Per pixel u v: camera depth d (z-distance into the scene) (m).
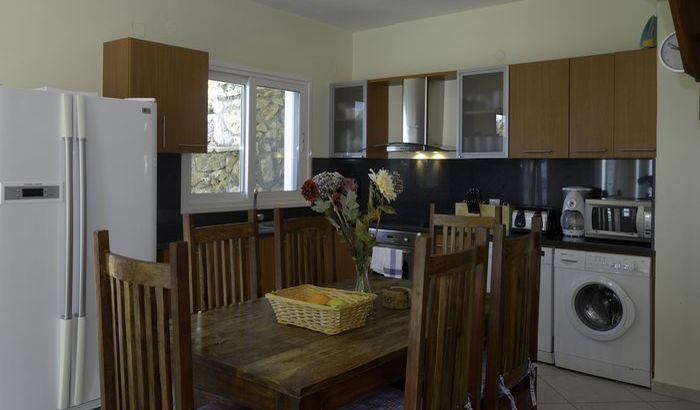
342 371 1.62
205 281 2.57
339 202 2.31
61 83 3.35
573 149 3.90
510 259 2.06
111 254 1.57
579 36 4.19
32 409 2.68
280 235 2.90
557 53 4.29
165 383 1.45
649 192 3.91
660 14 3.35
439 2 4.49
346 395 1.67
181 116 3.63
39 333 2.68
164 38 3.89
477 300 1.84
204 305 2.56
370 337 1.96
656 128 3.48
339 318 1.98
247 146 4.57
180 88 3.63
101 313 1.59
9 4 3.12
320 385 1.54
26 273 2.62
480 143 4.38
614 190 4.07
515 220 4.24
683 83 3.31
